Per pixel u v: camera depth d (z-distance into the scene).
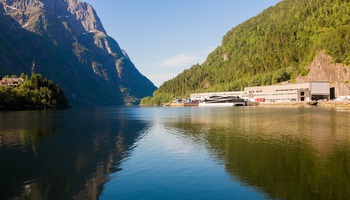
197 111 187.00
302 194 25.48
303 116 108.50
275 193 25.86
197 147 47.16
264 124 80.38
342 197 24.70
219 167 34.34
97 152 44.06
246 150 43.59
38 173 32.78
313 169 32.62
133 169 34.19
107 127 81.19
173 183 29.00
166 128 77.44
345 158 37.34
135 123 95.06
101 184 28.94
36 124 88.25
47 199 25.30
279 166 34.16
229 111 170.25
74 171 33.53
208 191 26.66
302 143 48.47
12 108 199.25
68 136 61.56
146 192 26.70
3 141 54.53
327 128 67.94
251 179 29.67
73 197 25.72
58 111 192.75
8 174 32.38
